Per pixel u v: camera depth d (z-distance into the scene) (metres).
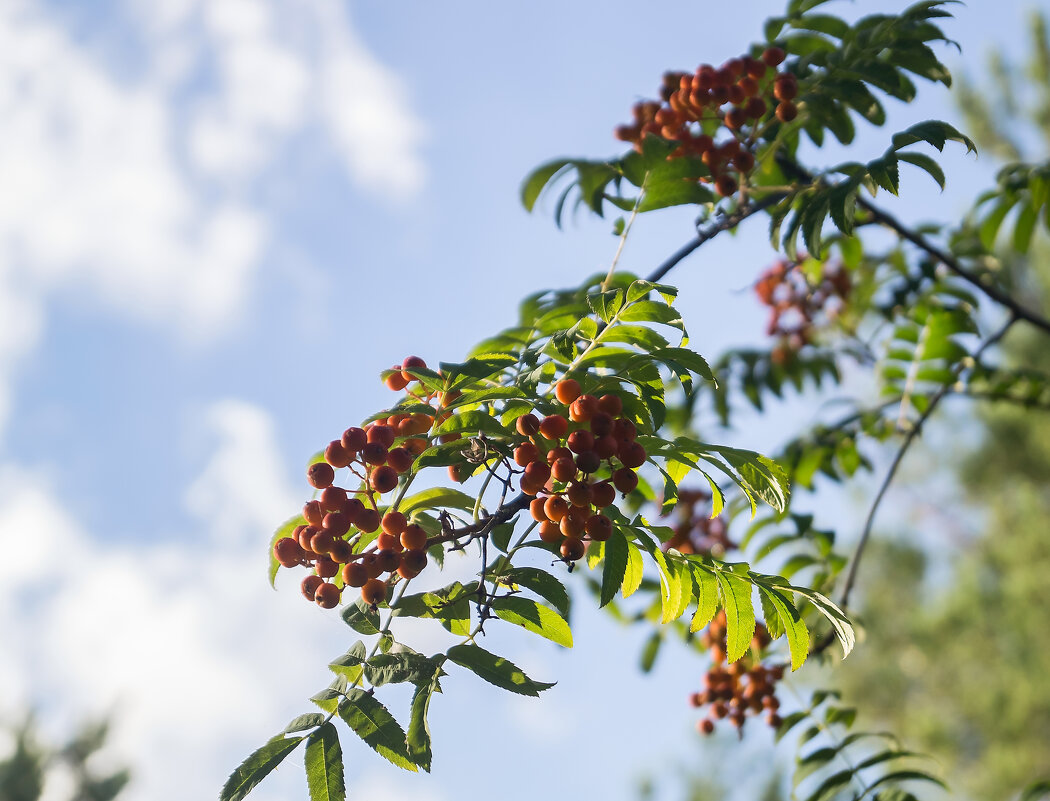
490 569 2.25
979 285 4.36
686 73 3.28
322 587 2.19
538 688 1.99
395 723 1.95
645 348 2.38
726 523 4.17
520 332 3.04
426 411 2.25
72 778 16.47
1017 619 11.94
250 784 1.88
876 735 3.57
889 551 14.30
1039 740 11.74
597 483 2.13
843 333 5.49
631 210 3.18
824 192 2.97
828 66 3.36
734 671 3.92
